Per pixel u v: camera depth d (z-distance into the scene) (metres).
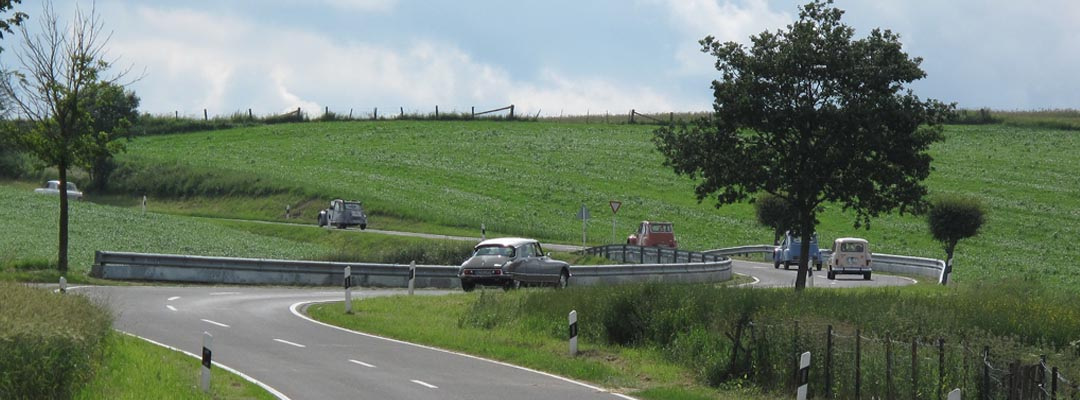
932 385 23.73
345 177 130.88
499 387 24.22
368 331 34.19
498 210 112.31
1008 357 23.94
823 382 25.62
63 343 18.97
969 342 25.61
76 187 126.50
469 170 136.75
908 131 43.91
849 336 26.75
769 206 88.81
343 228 100.19
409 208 109.81
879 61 43.75
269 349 28.86
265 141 162.00
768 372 26.48
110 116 144.38
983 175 127.75
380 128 173.00
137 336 29.06
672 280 59.62
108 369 21.80
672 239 88.06
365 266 56.16
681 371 28.22
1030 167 132.38
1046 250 94.25
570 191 124.44
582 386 25.03
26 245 62.25
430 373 25.94
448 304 41.69
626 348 31.58
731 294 34.34
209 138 165.50
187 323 33.59
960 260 88.44
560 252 76.00
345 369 25.98
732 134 45.97
